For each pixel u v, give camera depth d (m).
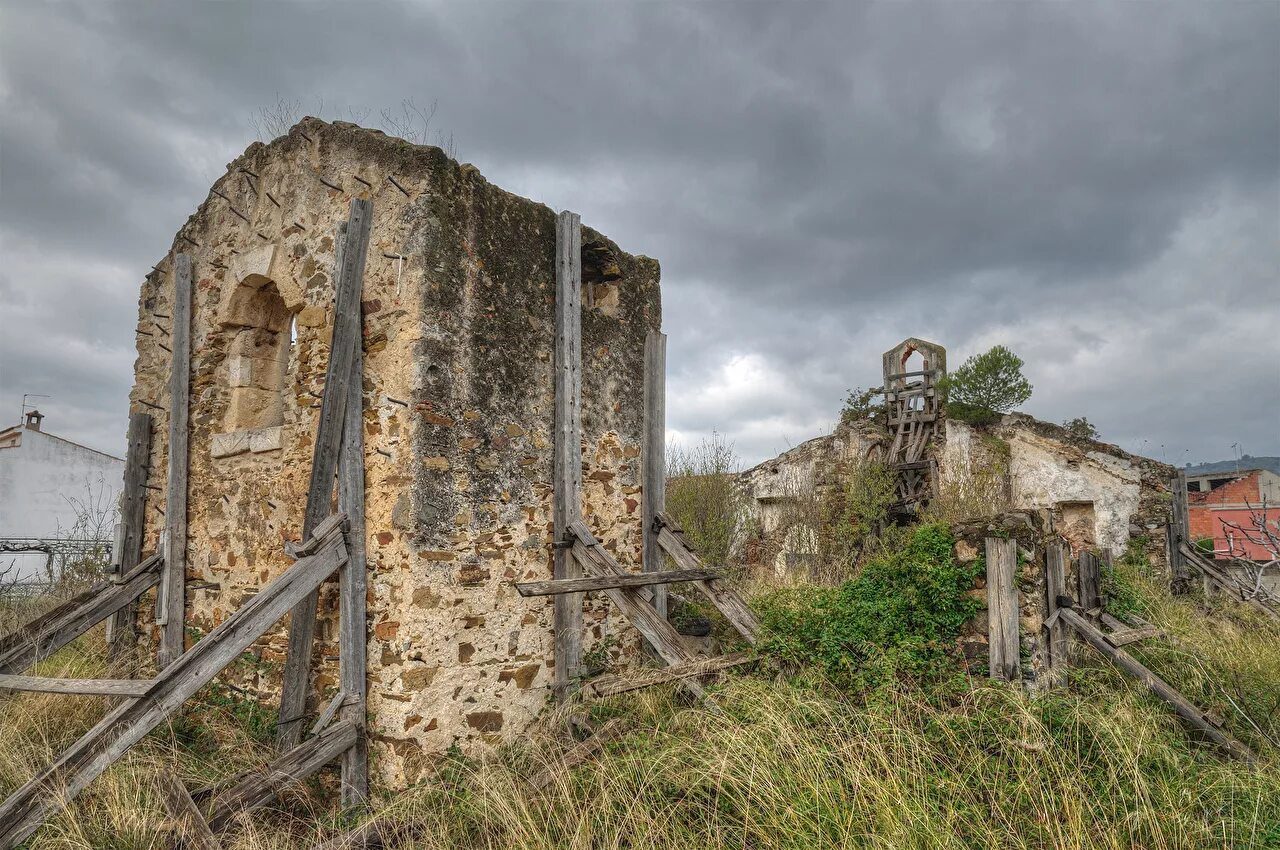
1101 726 4.19
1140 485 12.71
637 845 3.53
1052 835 3.49
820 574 12.02
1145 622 6.47
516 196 5.84
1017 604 4.91
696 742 4.39
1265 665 6.10
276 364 6.57
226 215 6.62
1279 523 6.59
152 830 3.88
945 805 3.76
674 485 13.15
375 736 4.82
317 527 4.84
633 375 6.77
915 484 15.10
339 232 5.21
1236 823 3.61
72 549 12.73
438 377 5.03
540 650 5.63
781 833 3.57
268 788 4.33
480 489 5.26
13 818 3.63
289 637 5.01
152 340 7.35
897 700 4.70
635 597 5.60
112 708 5.61
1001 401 15.43
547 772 4.33
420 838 4.08
